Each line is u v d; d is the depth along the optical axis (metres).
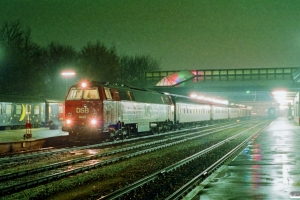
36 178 14.64
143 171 16.72
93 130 27.09
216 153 23.88
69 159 20.28
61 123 52.47
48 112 49.53
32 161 19.61
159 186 13.46
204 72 60.22
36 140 27.19
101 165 18.22
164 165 18.56
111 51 76.44
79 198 11.60
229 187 11.99
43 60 72.88
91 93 27.61
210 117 63.59
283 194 10.93
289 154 21.16
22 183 12.98
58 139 29.55
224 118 76.69
